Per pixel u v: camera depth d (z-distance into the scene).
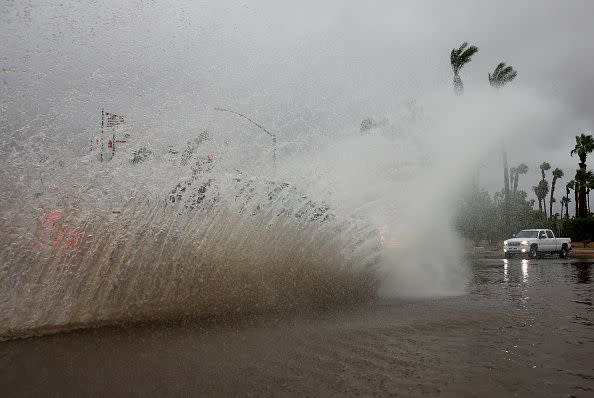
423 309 5.81
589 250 34.41
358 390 2.92
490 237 39.91
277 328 4.58
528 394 2.89
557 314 5.59
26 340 3.88
